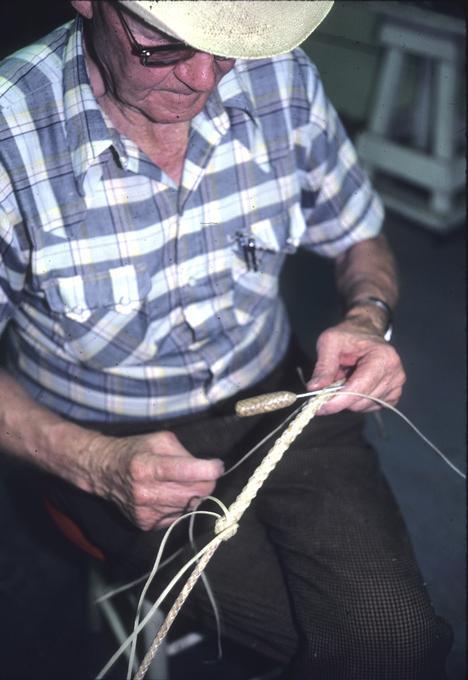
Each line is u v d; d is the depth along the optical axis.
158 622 1.28
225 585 1.18
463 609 1.78
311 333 2.51
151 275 1.20
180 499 1.12
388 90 2.95
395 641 1.07
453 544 1.92
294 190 1.30
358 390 1.15
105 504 1.27
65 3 2.00
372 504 1.21
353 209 1.42
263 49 0.96
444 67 2.76
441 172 2.90
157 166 1.15
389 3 2.74
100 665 1.69
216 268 1.24
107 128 1.11
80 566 1.93
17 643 1.74
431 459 2.13
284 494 1.22
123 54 1.00
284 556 1.18
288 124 1.27
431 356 2.45
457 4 2.69
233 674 1.67
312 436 1.29
